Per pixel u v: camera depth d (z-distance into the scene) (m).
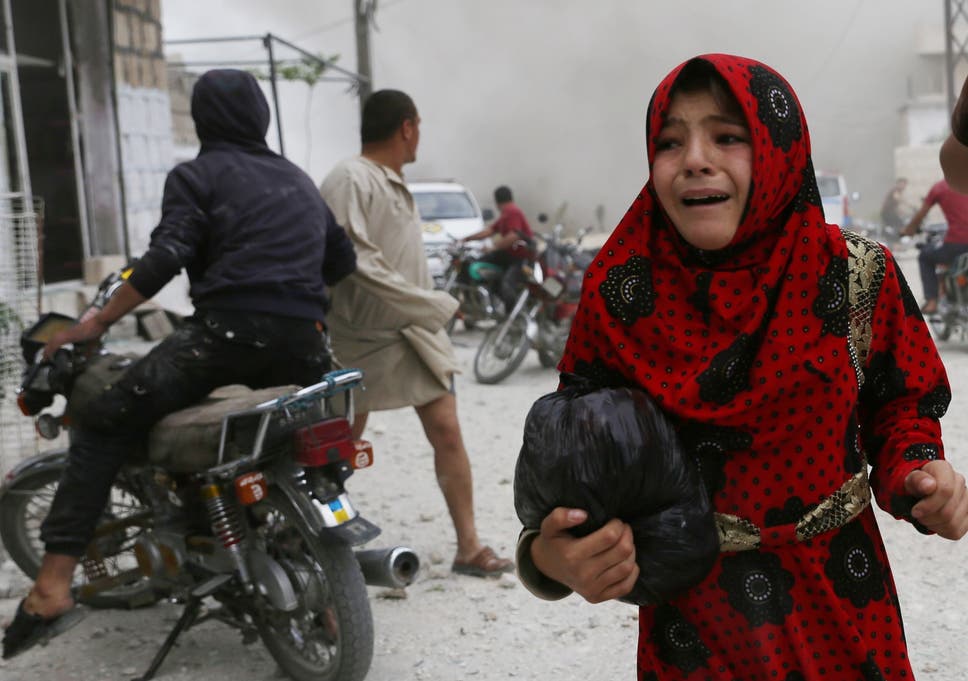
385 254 4.23
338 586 3.16
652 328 1.59
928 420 1.65
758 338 1.55
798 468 1.56
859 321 1.63
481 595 4.02
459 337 11.68
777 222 1.58
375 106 4.29
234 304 3.37
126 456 3.41
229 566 3.36
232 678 3.42
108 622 3.88
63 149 11.74
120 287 3.40
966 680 3.21
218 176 3.45
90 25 11.68
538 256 9.15
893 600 1.65
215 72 3.56
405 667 3.47
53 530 3.32
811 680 1.57
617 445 1.48
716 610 1.60
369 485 5.58
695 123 1.56
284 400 3.16
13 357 5.25
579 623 3.75
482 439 6.56
